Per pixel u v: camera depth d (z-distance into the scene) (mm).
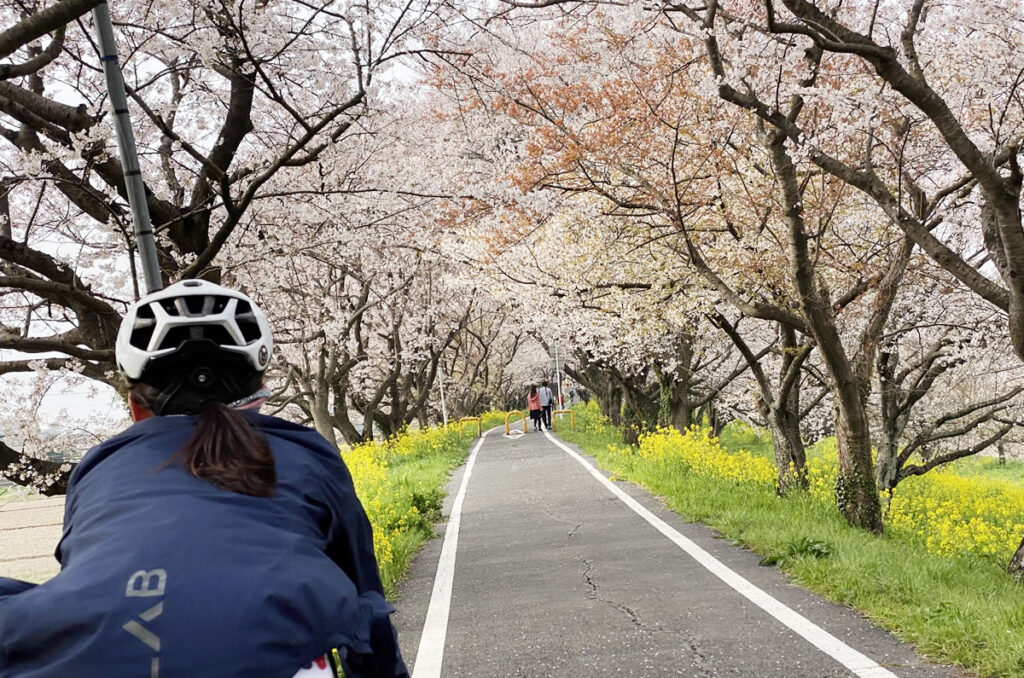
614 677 4777
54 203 9805
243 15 7551
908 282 13578
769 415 14086
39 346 6195
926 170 11547
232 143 8289
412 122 13250
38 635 1225
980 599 5973
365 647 1394
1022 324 7863
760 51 9633
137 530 1333
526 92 11336
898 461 16844
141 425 1585
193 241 8188
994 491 22875
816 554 7344
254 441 1519
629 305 16438
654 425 24172
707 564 7707
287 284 16938
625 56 11773
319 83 9086
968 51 9211
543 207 13523
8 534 20078
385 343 28641
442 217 14758
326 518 1545
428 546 10234
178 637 1217
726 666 4809
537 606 6672
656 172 12562
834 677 4480
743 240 12734
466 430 39750
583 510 12047
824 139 11070
